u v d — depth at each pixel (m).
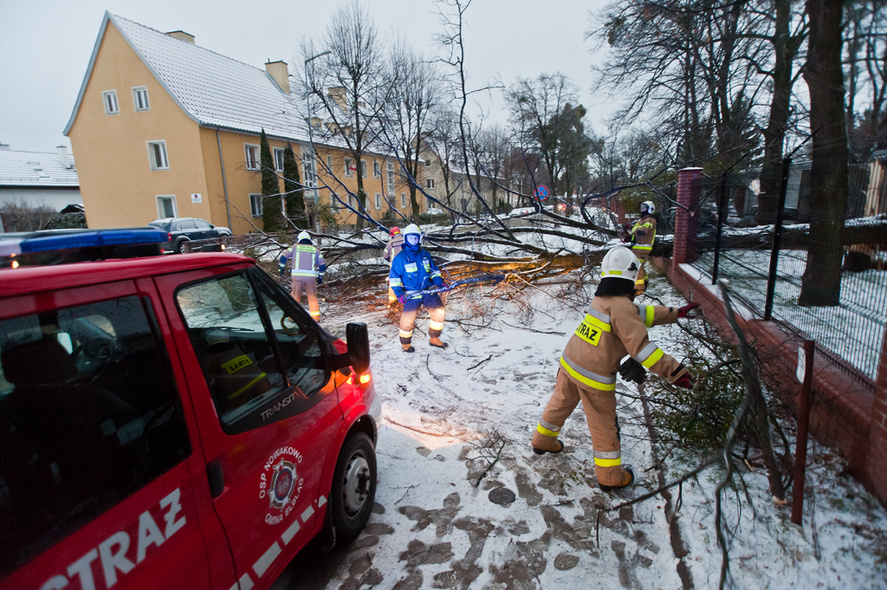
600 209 11.23
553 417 3.46
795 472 2.55
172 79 26.41
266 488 2.04
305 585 2.55
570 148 29.80
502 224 9.34
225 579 1.76
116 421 1.46
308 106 20.62
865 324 2.91
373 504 3.17
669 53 14.50
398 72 24.31
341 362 2.79
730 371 3.45
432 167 40.66
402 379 5.44
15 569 1.13
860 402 2.81
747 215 5.32
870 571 2.24
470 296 8.63
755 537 2.57
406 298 6.16
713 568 2.44
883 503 2.54
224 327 2.07
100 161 27.91
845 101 4.43
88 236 2.10
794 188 4.05
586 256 8.80
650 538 2.74
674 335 5.83
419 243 6.25
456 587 2.49
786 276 4.13
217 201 26.98
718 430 3.32
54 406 1.31
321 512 2.50
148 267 1.71
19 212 33.00
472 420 4.36
